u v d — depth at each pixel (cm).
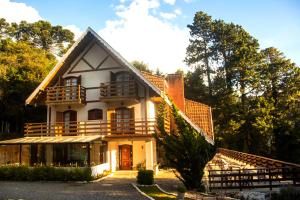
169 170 2630
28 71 3928
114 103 2623
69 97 2681
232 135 3888
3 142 2305
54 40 7075
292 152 3584
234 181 1602
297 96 4019
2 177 2086
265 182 1686
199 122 2892
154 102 2773
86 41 2711
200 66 4747
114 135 2398
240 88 4128
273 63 4238
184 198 1348
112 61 2719
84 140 2172
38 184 1864
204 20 4662
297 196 1423
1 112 3756
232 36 4412
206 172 2105
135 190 1592
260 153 3862
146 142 2367
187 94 4588
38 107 3875
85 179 1962
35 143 2238
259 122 3650
